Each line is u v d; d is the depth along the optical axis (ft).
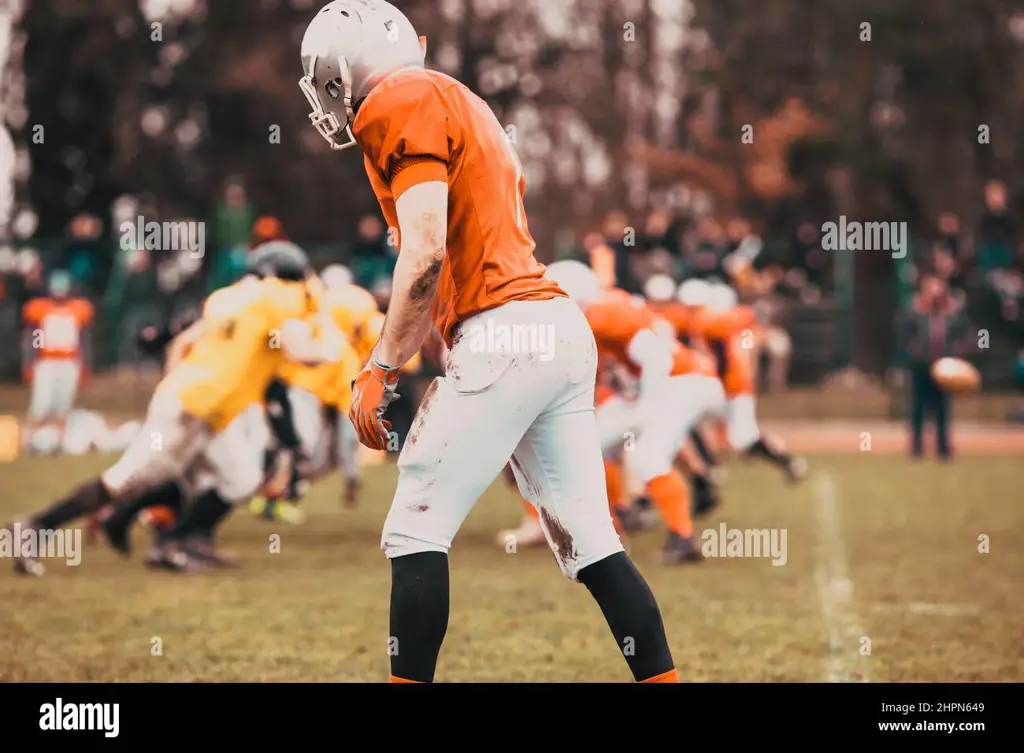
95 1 227.81
